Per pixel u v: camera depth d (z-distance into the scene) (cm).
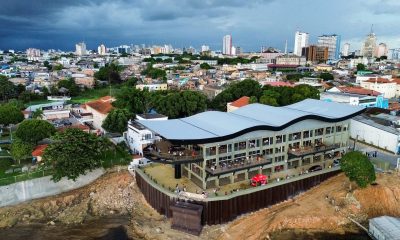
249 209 9519
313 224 9038
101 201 10394
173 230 8881
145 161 11694
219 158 9494
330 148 11162
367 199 9769
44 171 10738
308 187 10538
